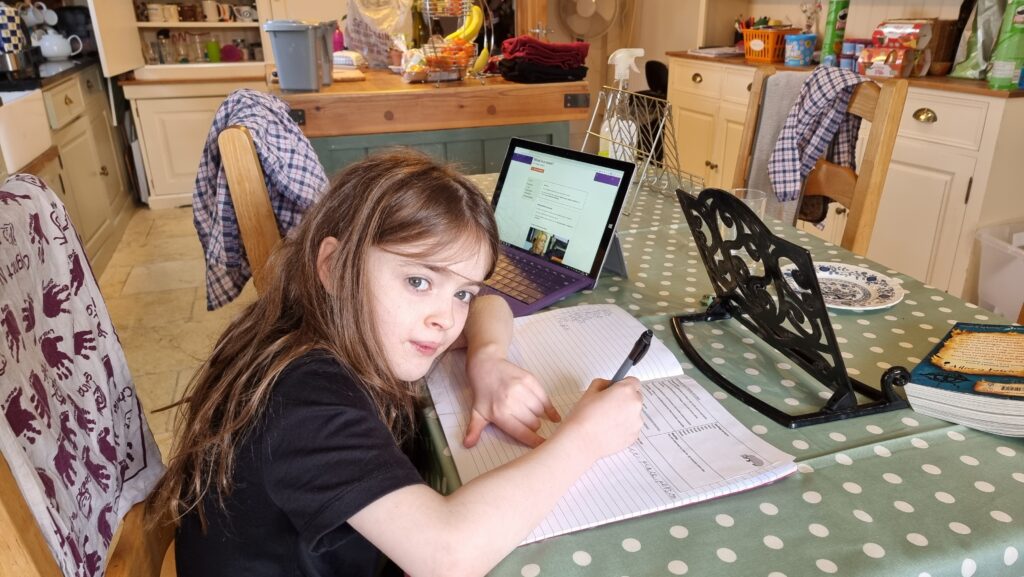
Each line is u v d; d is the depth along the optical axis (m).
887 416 0.81
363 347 0.67
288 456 0.60
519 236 1.30
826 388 0.87
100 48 3.38
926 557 0.59
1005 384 0.77
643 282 1.23
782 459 0.71
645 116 1.77
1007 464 0.71
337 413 0.61
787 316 0.86
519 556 0.61
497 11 4.35
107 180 3.60
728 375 0.91
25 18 3.40
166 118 3.99
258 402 0.63
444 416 0.81
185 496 0.73
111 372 0.80
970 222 2.23
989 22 2.27
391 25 2.77
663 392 0.85
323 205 0.70
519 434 0.76
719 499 0.67
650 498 0.66
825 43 2.86
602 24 4.55
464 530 0.56
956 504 0.65
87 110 3.37
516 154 1.35
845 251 1.34
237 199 1.24
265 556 0.66
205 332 2.65
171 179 4.12
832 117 1.65
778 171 1.72
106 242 3.38
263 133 1.28
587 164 1.22
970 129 2.17
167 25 4.02
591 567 0.59
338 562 0.66
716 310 1.07
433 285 0.66
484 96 2.35
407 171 0.68
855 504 0.66
